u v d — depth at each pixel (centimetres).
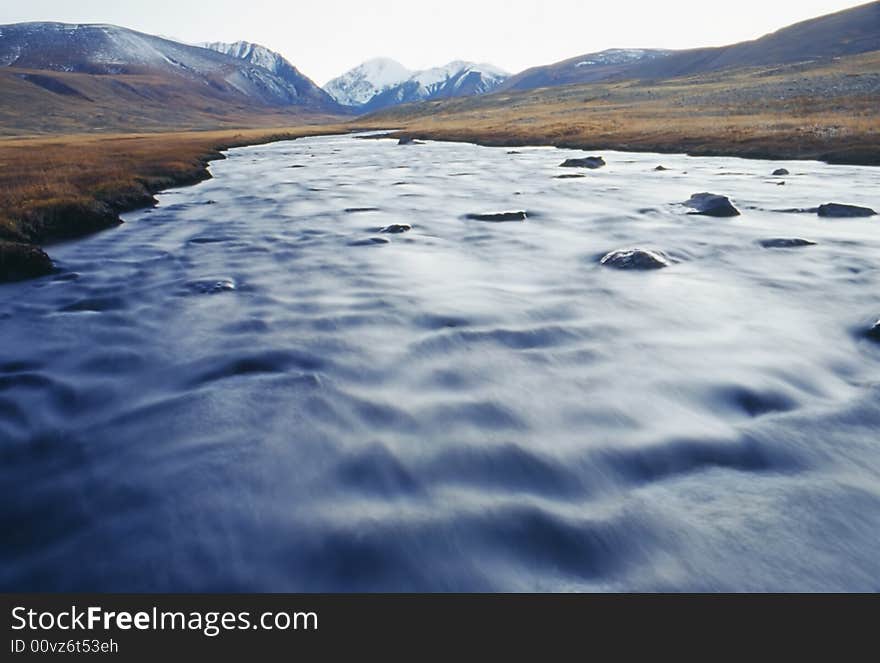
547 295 977
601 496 445
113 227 1762
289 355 742
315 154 5206
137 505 453
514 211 1759
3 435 564
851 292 956
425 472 480
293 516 430
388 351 746
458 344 764
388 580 374
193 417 584
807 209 1717
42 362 749
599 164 3216
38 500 466
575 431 537
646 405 585
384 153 5031
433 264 1215
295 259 1292
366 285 1065
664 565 376
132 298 1027
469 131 6700
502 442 520
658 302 923
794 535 396
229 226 1755
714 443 509
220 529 421
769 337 767
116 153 4019
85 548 412
